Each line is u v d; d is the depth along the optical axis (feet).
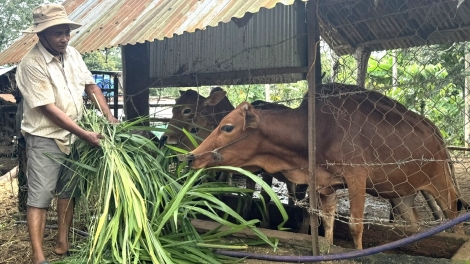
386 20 16.15
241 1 11.24
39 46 12.27
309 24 10.93
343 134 12.19
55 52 12.39
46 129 12.32
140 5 16.33
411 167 12.53
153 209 11.32
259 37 17.74
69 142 12.50
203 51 19.60
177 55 20.38
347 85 13.00
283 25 16.88
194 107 17.97
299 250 12.08
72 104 12.48
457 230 13.78
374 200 21.65
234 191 11.91
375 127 12.21
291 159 12.89
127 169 11.50
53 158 12.26
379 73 28.30
